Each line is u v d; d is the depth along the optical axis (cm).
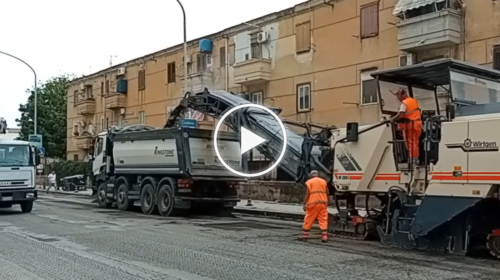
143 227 1488
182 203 1834
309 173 1350
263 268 886
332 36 2277
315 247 1113
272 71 2567
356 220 1229
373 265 910
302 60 2412
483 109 972
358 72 2158
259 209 2006
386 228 1128
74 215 1875
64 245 1148
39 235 1313
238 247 1113
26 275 844
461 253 1000
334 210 1523
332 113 2262
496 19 1719
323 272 852
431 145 1031
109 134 2239
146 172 1983
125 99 3794
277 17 2539
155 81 3481
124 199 2111
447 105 1052
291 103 2464
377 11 2086
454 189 983
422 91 1206
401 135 1126
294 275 830
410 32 1877
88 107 4212
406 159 1105
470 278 804
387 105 1189
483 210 997
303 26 2409
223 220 1723
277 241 1203
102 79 4128
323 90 2308
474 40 1772
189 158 1814
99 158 2330
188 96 1953
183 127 1816
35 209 2155
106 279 813
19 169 1952
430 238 1041
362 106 2138
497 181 920
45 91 6309
